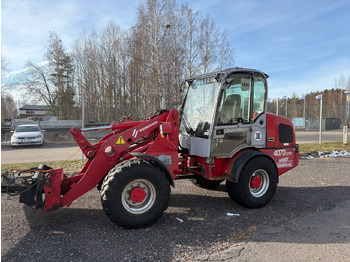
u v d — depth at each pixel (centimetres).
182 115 516
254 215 420
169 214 423
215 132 435
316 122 2888
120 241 329
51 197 356
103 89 2525
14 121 1549
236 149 453
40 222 389
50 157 988
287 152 514
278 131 500
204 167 445
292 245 319
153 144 411
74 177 414
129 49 1575
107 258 289
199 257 292
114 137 397
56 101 2591
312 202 485
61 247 314
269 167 459
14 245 319
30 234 349
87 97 2492
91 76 2636
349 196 521
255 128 470
